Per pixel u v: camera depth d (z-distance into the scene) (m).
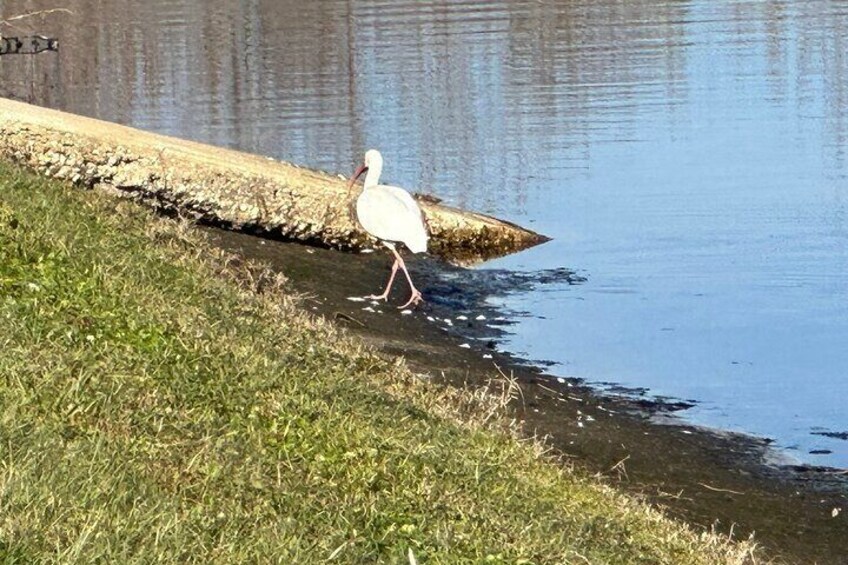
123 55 36.25
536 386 14.16
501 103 29.97
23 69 34.22
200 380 9.62
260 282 15.15
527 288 18.12
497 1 44.28
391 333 15.51
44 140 17.25
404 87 31.59
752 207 22.03
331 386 10.45
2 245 11.37
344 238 18.72
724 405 14.09
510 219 21.45
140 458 7.89
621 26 39.66
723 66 33.78
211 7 44.66
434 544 7.93
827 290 17.91
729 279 18.44
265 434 9.09
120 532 6.68
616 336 16.20
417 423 10.33
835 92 30.53
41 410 8.16
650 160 25.22
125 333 10.23
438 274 18.38
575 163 25.06
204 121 28.48
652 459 12.39
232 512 7.50
